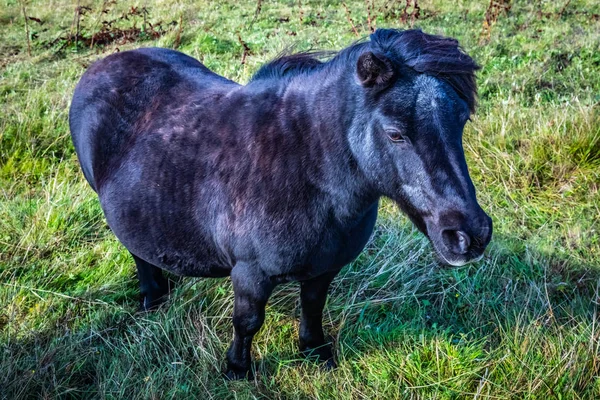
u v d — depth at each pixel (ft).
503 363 9.29
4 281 11.70
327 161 7.35
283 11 29.09
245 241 7.88
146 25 28.43
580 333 9.84
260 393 9.18
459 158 6.45
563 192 13.79
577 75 18.69
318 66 7.92
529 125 15.48
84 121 9.72
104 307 10.98
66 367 9.52
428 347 9.55
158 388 9.16
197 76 9.36
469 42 22.47
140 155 8.72
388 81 6.58
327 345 9.96
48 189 13.98
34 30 29.12
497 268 11.58
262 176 7.66
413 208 6.97
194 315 10.48
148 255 9.22
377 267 11.57
